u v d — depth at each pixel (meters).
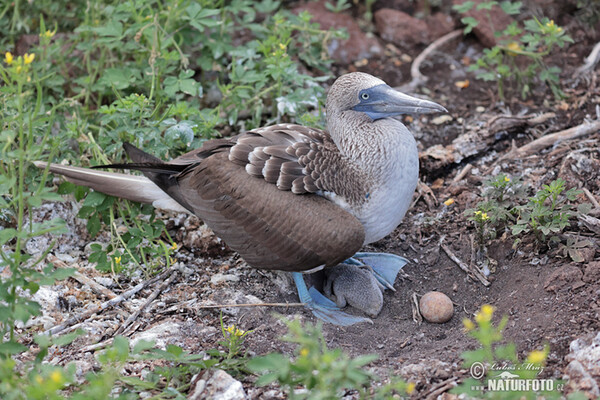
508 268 11.20
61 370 8.12
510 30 14.66
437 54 16.19
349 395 9.00
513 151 13.48
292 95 13.45
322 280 11.64
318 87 13.61
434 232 12.26
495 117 13.99
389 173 10.69
